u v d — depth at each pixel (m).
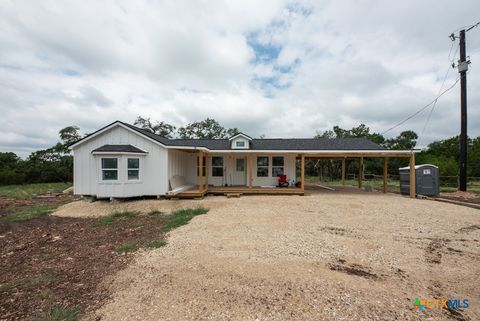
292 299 2.94
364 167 30.58
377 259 4.27
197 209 8.98
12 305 2.96
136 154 11.11
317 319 2.55
